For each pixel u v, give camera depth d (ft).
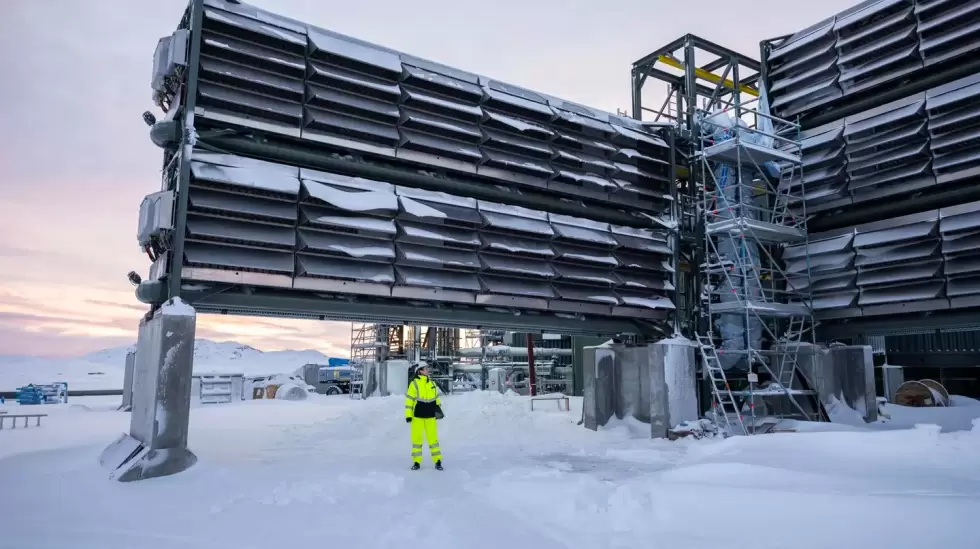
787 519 19.30
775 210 58.65
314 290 40.01
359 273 40.37
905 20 55.83
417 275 42.70
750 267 54.08
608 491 25.71
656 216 57.26
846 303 58.03
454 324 48.78
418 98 43.47
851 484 23.88
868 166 57.77
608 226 53.36
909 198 56.80
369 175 43.60
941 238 53.16
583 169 52.16
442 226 44.47
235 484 28.86
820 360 57.00
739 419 49.21
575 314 52.70
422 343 145.38
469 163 46.52
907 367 79.10
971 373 74.95
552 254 48.65
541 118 50.37
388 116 42.52
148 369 34.50
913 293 54.24
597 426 55.16
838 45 60.13
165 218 34.55
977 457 28.45
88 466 32.53
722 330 57.47
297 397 113.29
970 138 51.55
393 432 51.52
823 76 62.49
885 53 57.88
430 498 25.99
